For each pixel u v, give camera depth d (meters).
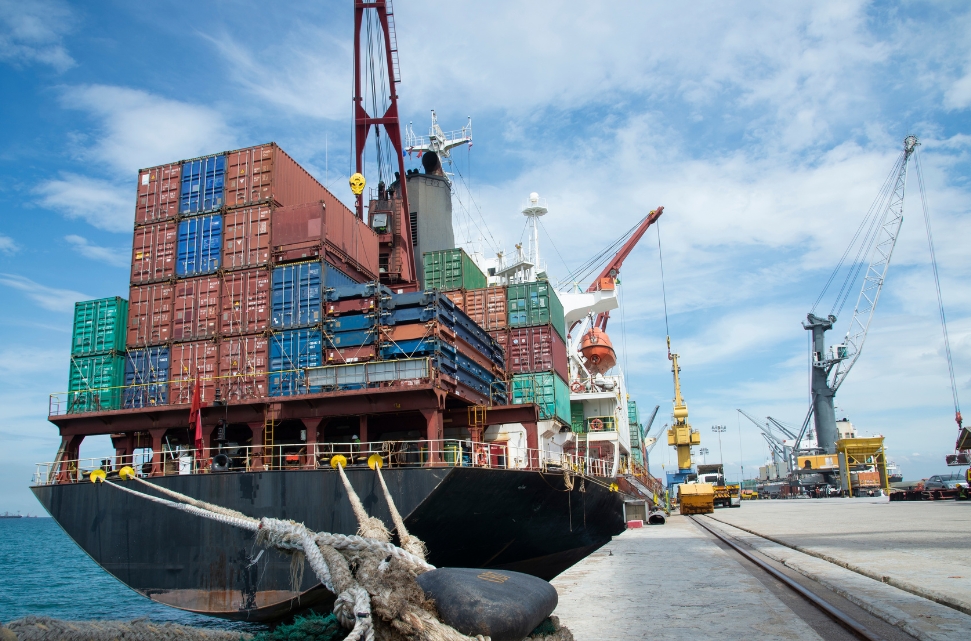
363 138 40.78
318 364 24.80
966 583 11.16
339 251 28.61
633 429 61.44
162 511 20.73
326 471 19.16
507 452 26.30
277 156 28.17
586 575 15.59
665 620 9.90
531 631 7.86
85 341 27.97
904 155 106.12
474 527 20.70
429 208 45.84
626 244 70.19
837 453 108.81
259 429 22.78
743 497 146.88
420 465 19.89
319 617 9.39
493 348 31.81
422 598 7.67
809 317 116.38
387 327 24.28
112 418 24.47
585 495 29.05
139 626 8.62
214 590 19.66
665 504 67.81
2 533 148.50
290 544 9.75
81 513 22.06
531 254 57.44
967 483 58.50
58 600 35.56
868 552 16.88
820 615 9.94
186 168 29.17
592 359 45.53
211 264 27.64
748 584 13.23
